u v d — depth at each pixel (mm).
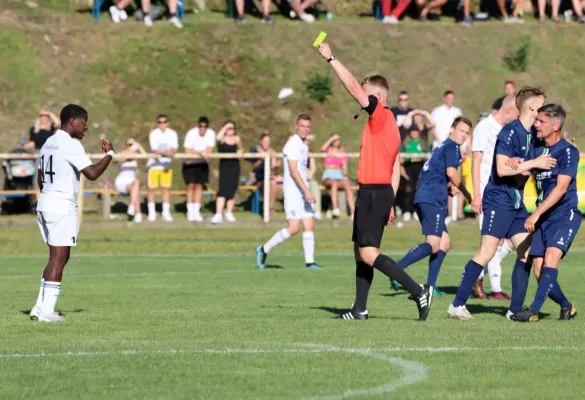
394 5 83188
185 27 78875
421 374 18719
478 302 30781
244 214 61969
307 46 79188
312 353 20797
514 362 19906
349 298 31047
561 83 79500
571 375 18719
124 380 18219
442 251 31359
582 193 59344
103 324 25078
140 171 66438
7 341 22406
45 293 25688
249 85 75688
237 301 30250
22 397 16875
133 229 55531
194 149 58875
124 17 78875
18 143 67562
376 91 24516
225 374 18734
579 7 85188
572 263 43750
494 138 30719
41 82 72500
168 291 33062
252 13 82500
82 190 56875
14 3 78938
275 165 59906
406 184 59781
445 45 80812
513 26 83250
